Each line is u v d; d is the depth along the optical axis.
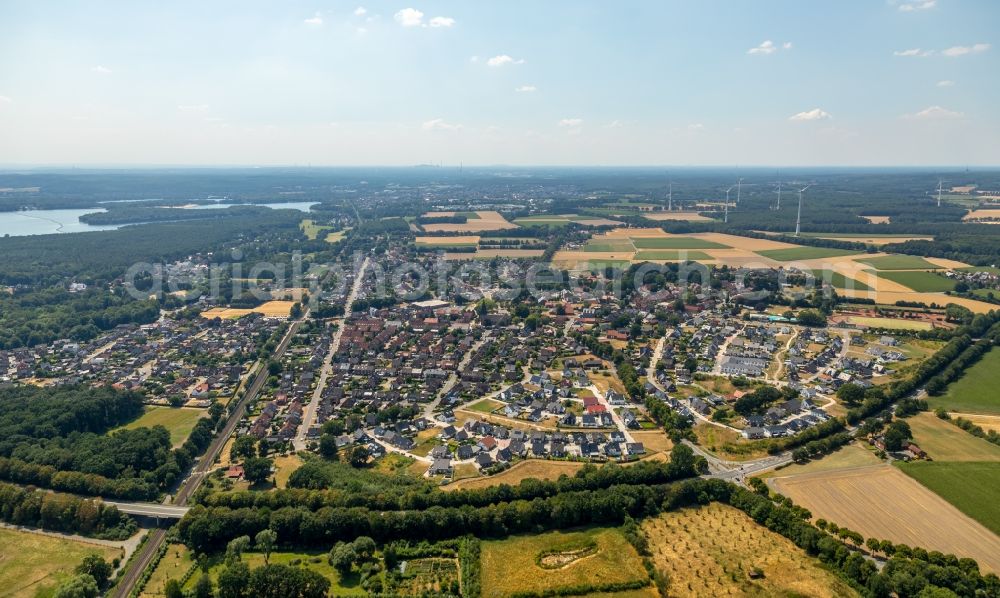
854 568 183.12
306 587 178.88
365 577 189.25
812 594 178.00
